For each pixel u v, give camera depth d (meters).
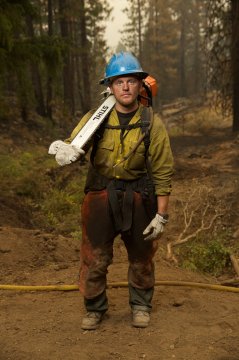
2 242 5.85
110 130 3.30
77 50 28.44
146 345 3.41
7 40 11.47
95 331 3.62
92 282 3.60
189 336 3.53
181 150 19.86
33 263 5.56
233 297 4.46
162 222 3.33
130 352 3.32
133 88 3.23
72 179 13.18
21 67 13.05
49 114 24.25
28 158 14.92
